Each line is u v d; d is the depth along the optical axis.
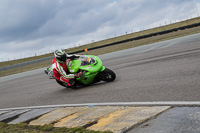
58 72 6.88
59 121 3.98
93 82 6.76
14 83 12.40
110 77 6.57
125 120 3.22
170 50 10.72
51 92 7.27
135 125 2.95
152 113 3.24
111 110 3.88
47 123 4.02
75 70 6.55
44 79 10.94
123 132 2.84
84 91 6.20
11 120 4.90
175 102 3.53
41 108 5.38
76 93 6.22
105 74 6.50
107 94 5.20
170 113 3.08
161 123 2.81
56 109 4.93
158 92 4.35
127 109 3.72
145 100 4.04
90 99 5.15
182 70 5.72
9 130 3.99
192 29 22.83
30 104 6.20
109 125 3.19
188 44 11.34
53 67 6.96
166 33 26.06
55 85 8.44
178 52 9.28
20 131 3.76
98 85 6.50
